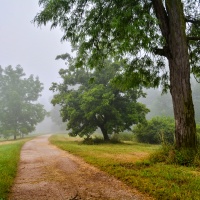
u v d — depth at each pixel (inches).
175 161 369.1
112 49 448.8
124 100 1181.1
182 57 391.9
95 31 389.1
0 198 218.2
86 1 365.7
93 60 454.6
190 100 387.9
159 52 419.8
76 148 731.4
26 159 527.5
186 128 381.7
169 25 408.5
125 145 967.6
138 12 357.4
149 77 507.2
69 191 250.2
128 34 347.9
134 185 257.1
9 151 665.0
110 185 268.4
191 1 441.1
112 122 1111.6
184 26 403.2
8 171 339.3
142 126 1291.8
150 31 351.6
